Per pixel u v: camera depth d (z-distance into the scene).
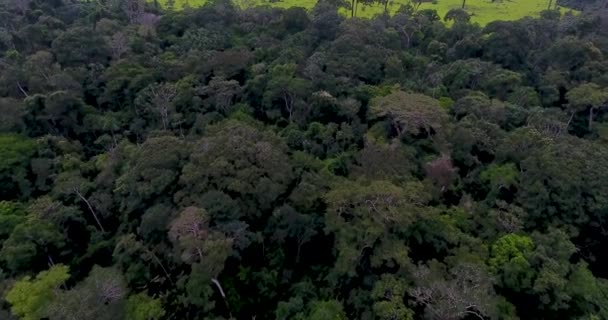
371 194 33.28
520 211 36.06
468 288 28.81
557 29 72.69
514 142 41.50
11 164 43.62
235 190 35.06
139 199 36.84
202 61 57.53
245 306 36.84
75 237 40.94
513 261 31.25
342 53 58.31
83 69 58.25
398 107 44.12
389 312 28.64
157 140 39.44
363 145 46.25
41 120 50.47
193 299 32.69
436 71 59.84
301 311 34.09
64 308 28.92
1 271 34.38
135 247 34.69
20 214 39.47
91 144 52.06
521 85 57.06
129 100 55.72
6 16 75.94
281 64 56.09
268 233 38.59
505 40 62.06
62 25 72.25
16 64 58.06
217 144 38.19
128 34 68.44
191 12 77.00
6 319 30.86
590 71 55.44
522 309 32.34
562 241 32.72
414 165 40.44
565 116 50.22
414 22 78.00
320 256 40.38
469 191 41.69
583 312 30.69
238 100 54.94
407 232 34.09
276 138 42.84
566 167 36.91
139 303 32.66
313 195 37.56
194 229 31.56
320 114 50.88
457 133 43.88
